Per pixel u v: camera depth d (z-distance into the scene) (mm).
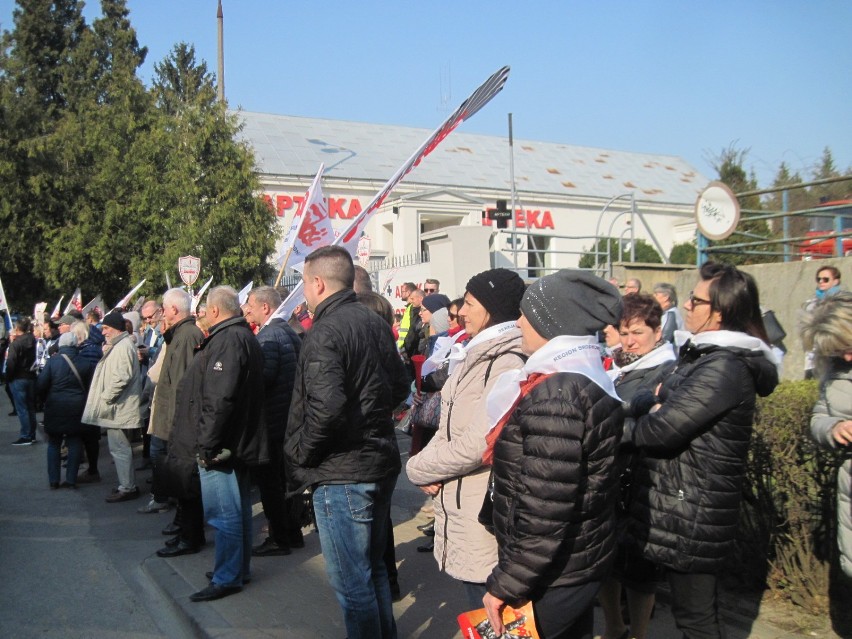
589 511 2504
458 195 30266
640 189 37938
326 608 4660
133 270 21266
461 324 5793
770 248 12250
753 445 4223
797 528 4090
